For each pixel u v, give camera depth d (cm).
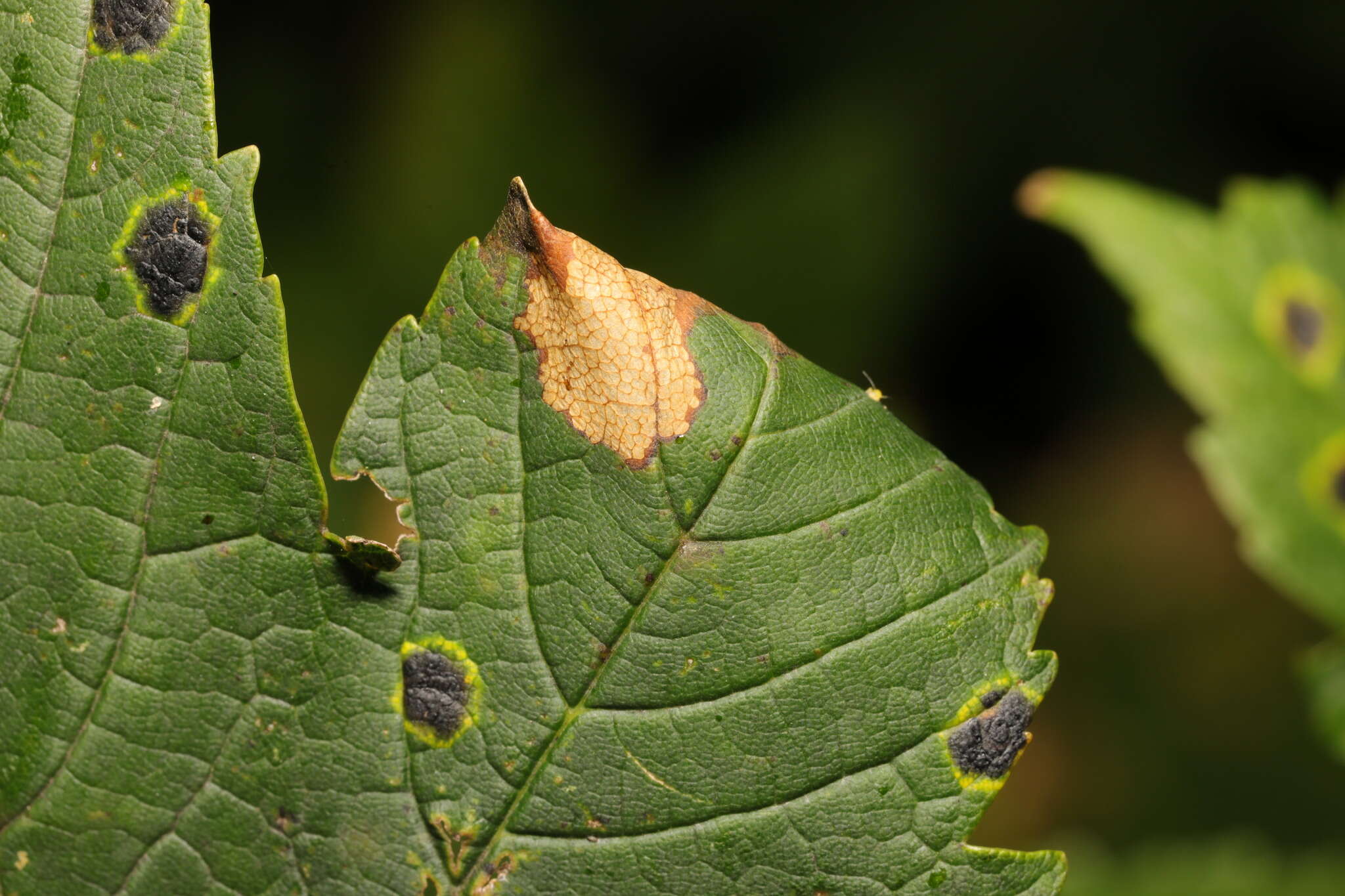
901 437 52
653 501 51
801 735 52
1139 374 128
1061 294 126
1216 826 106
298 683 52
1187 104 123
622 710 52
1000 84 124
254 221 51
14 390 51
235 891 52
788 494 52
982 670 52
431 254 117
